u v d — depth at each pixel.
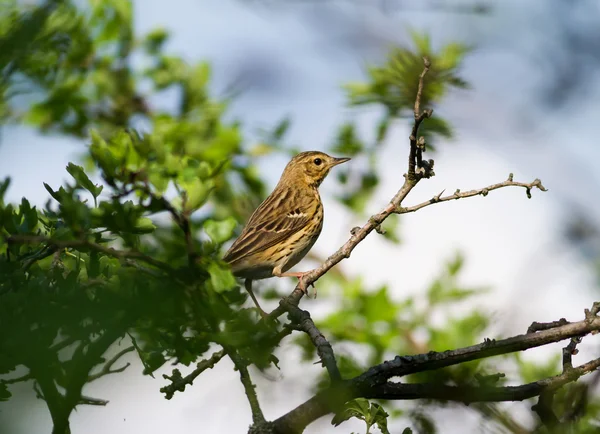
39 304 7.52
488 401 9.14
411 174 11.09
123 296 7.43
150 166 7.79
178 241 16.05
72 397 8.00
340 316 17.95
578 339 9.75
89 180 8.48
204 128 19.47
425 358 9.27
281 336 8.84
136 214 7.73
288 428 8.86
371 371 9.12
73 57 18.94
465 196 10.81
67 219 7.71
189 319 7.90
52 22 13.15
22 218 8.87
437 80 15.98
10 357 7.62
